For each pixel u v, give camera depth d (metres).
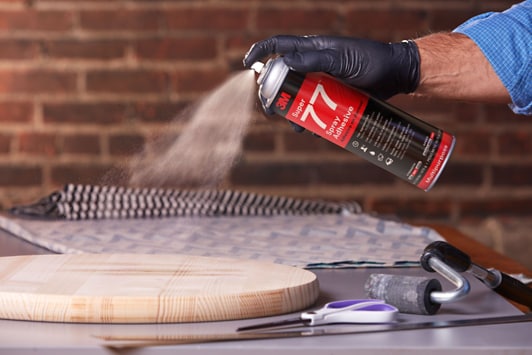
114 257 1.23
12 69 3.10
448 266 1.03
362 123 1.13
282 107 1.13
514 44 1.25
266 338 0.89
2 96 3.10
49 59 3.11
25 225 1.85
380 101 1.15
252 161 3.14
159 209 2.04
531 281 1.37
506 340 0.89
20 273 1.11
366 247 1.56
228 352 0.86
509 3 3.17
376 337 0.90
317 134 1.15
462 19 3.17
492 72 1.25
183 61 3.12
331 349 0.86
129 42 3.11
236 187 3.14
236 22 3.13
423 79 1.23
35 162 3.12
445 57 1.24
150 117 3.12
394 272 1.34
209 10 3.12
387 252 1.50
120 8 3.10
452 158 3.20
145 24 3.11
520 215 3.21
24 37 3.10
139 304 0.96
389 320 0.96
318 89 1.12
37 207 2.05
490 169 3.20
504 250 3.05
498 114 3.18
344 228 1.80
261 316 1.00
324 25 3.15
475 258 1.65
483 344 0.87
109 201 2.03
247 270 1.13
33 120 3.12
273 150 3.14
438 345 0.87
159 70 3.12
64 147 3.12
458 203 3.20
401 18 3.16
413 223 2.19
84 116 3.12
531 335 0.91
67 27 3.11
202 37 3.12
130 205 2.02
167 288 1.01
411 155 1.15
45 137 3.12
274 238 1.69
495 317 0.99
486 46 1.26
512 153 3.20
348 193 3.17
